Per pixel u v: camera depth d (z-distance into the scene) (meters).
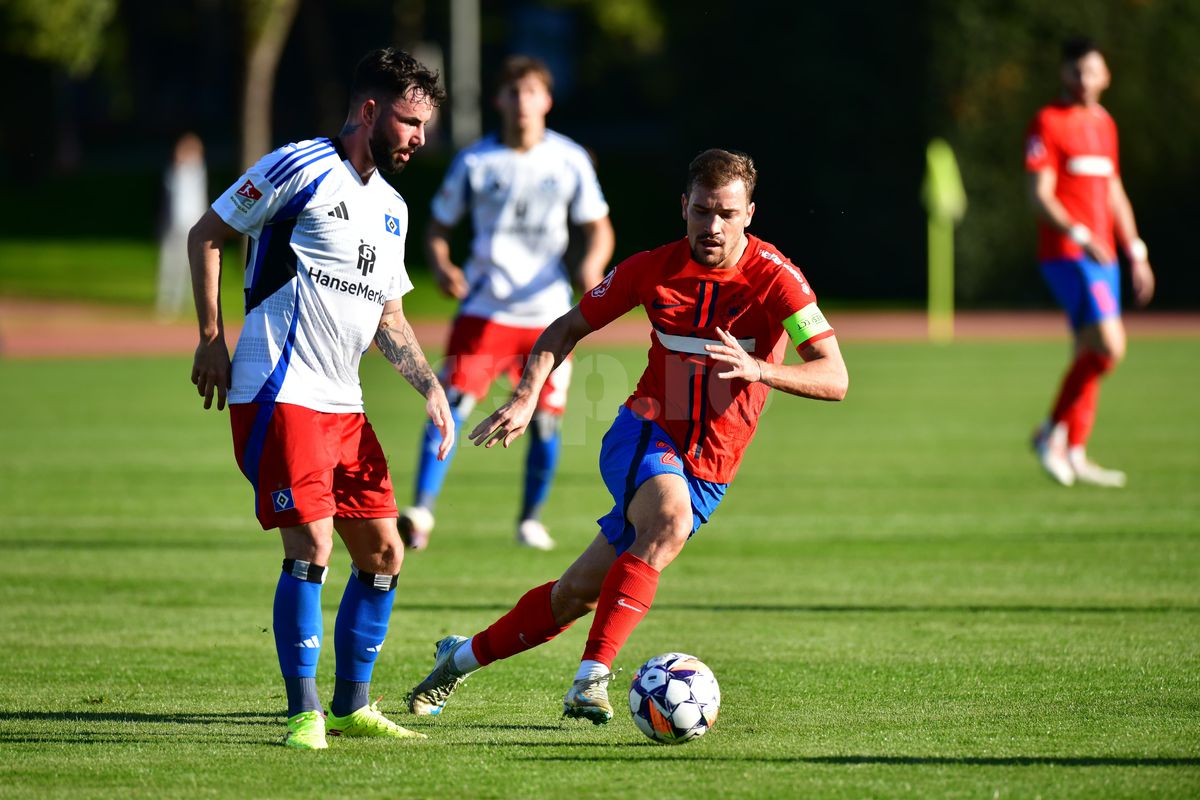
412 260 122.62
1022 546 33.94
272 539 35.00
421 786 16.75
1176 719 19.70
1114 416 57.75
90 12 107.88
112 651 24.16
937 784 16.64
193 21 194.50
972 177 108.81
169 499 40.50
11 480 43.53
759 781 16.84
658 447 19.38
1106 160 41.16
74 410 60.56
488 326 34.97
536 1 176.25
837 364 18.88
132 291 112.62
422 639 25.31
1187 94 108.62
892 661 23.38
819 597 28.78
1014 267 110.25
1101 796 16.14
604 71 196.25
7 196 151.50
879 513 38.69
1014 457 48.88
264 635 25.45
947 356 81.62
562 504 41.69
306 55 191.12
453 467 49.22
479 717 20.48
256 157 119.06
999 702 20.72
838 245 114.00
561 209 35.09
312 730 18.61
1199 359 78.81
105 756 18.06
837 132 111.31
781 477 45.12
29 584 29.70
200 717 20.16
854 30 110.44
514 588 29.81
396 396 68.06
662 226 135.38
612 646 18.33
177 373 74.06
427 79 19.02
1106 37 107.31
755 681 22.17
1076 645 24.34
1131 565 31.58
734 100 117.19
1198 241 110.56
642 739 19.11
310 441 18.89
